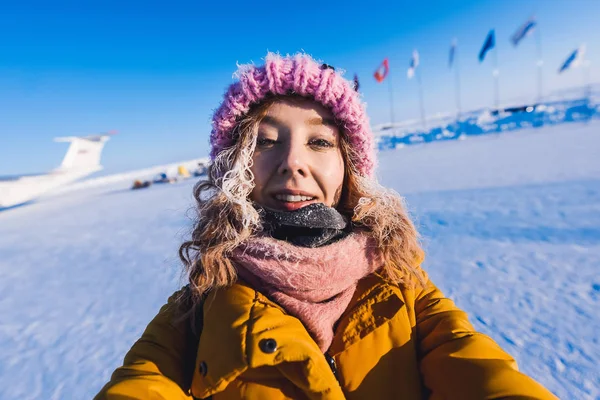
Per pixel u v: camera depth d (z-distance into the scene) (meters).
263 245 0.80
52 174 19.66
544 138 12.67
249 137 0.87
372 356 0.80
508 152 10.47
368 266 0.89
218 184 0.93
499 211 4.57
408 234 1.02
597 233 3.38
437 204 5.39
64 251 5.68
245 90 0.86
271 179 0.85
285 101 0.86
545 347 1.87
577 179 5.75
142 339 0.88
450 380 0.72
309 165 0.85
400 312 0.86
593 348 1.82
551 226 3.74
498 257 3.12
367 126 0.94
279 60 0.86
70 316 3.07
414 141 19.55
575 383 1.61
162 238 5.73
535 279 2.63
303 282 0.79
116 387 0.72
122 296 3.39
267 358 0.66
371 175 1.00
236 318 0.74
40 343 2.64
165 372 0.79
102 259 4.88
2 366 2.36
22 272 4.70
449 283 2.72
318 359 0.69
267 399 0.72
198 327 0.90
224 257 0.85
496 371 0.69
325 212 0.80
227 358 0.68
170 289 3.45
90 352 2.45
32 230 8.36
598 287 2.42
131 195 14.05
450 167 9.32
